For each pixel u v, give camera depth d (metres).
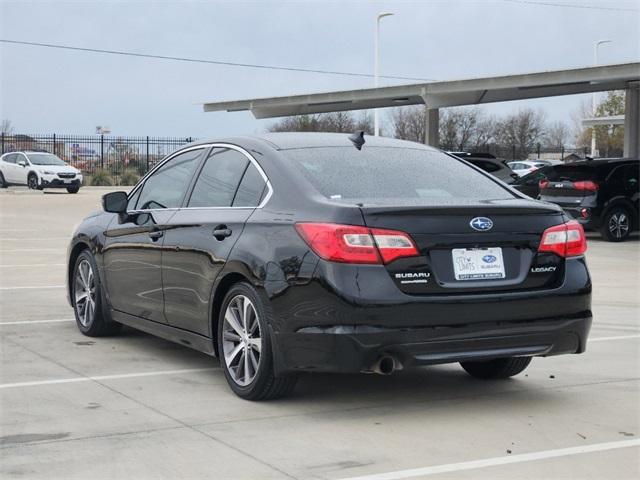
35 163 37.47
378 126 38.41
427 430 5.23
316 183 5.68
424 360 5.23
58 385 6.25
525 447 4.93
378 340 5.11
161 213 6.87
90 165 47.16
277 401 5.84
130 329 8.38
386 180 5.88
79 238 8.02
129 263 7.19
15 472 4.46
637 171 18.72
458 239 5.32
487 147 58.72
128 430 5.18
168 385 6.27
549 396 6.07
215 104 33.59
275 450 4.83
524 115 69.56
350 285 5.11
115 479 4.38
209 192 6.46
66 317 9.05
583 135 70.88
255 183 6.03
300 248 5.32
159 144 47.81
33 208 27.14
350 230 5.16
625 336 8.30
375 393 6.10
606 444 5.00
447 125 65.94
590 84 26.66
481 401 5.92
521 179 21.84
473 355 5.34
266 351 5.54
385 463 4.63
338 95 30.34
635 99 26.28
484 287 5.38
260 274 5.53
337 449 4.86
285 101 31.53
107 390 6.11
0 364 6.89
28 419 5.39
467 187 6.04
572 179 18.62
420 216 5.27
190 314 6.36
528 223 5.57
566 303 5.58
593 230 18.52
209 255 6.05
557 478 4.44
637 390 6.25
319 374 6.63
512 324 5.39
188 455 4.74
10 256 14.91
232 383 5.92
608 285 11.95
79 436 5.06
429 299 5.19
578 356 7.41
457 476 4.45
